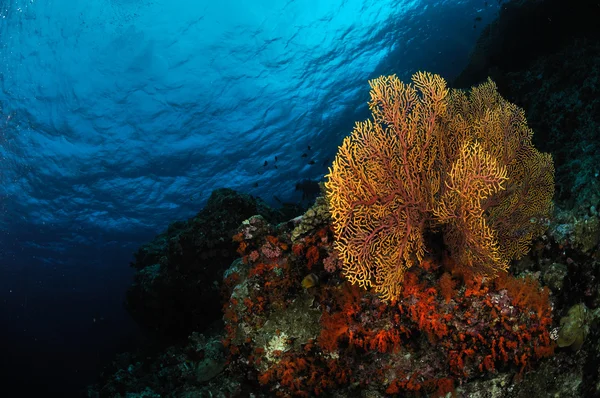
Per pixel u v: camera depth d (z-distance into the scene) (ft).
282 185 103.35
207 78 97.45
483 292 11.73
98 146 100.63
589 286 13.08
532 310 12.00
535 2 33.42
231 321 14.40
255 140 102.22
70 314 138.41
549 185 13.91
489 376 11.98
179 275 26.58
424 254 12.40
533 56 35.01
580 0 31.42
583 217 13.96
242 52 96.02
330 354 12.94
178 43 94.53
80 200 108.27
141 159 103.55
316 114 97.81
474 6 83.15
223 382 14.92
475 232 10.36
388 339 12.28
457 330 11.89
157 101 98.17
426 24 86.94
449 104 14.02
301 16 91.50
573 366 12.76
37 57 90.89
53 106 96.17
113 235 117.19
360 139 11.21
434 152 12.13
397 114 11.68
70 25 88.74
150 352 30.66
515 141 14.11
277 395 13.42
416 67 88.22
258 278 14.24
